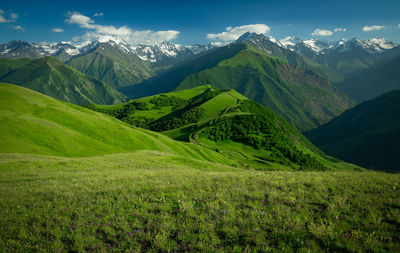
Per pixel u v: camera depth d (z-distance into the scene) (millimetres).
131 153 51844
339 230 8938
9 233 9805
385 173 18781
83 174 24531
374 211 10234
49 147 49969
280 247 8242
